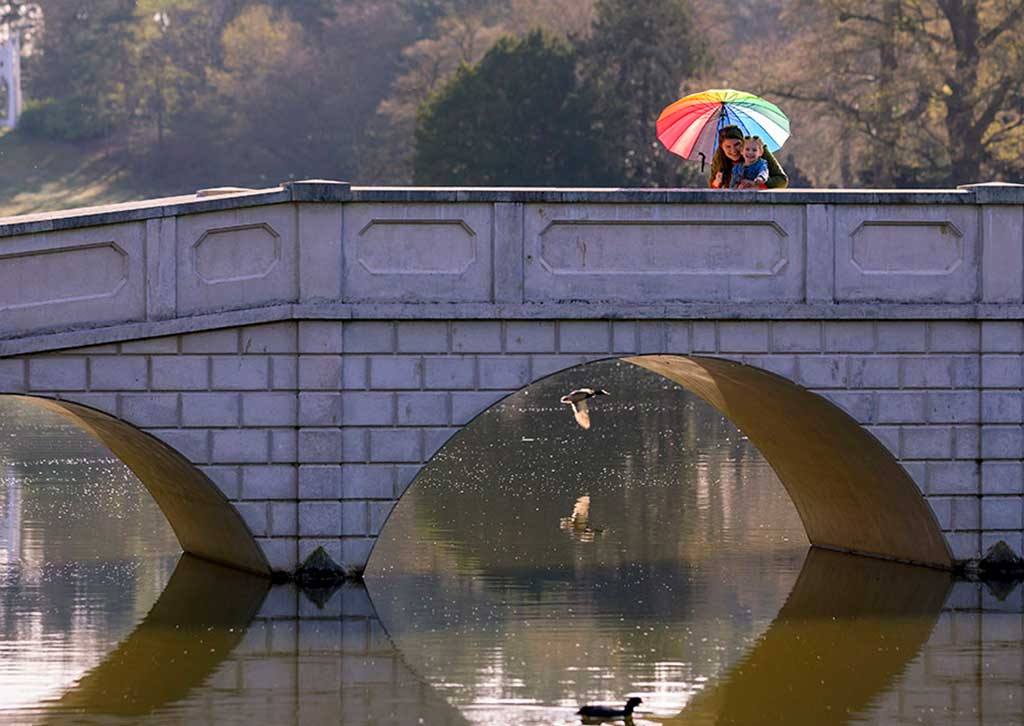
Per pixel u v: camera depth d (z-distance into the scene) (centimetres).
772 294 4569
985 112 15662
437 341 4481
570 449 7962
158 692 3566
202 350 4412
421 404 4478
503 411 9788
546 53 17375
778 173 4931
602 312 4484
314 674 3712
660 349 4531
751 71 17612
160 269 4369
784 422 5100
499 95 17225
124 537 5503
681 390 11181
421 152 17562
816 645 3991
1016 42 15275
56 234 4306
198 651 3909
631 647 3969
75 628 4141
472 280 4478
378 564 4984
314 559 4484
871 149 15962
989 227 4638
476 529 5659
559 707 3453
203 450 4419
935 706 3475
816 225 4578
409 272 4462
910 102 16500
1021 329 4662
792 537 5562
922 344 4641
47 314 4312
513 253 4478
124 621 4216
